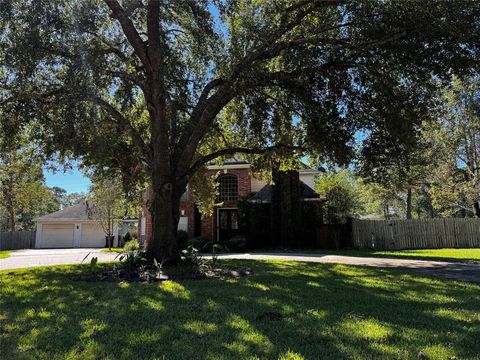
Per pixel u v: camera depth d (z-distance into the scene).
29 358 3.66
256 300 6.23
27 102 10.87
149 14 10.95
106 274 9.66
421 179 32.03
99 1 10.87
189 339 4.18
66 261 16.97
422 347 3.92
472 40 8.98
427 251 19.81
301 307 5.71
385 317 5.14
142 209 29.14
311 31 11.09
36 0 9.34
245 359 3.57
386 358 3.60
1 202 39.41
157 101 10.81
